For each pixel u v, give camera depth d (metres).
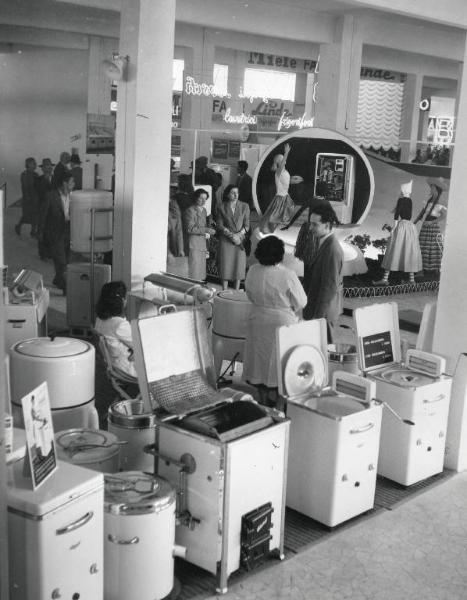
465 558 4.11
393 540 4.26
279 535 3.96
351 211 10.55
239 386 6.07
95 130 13.01
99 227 7.84
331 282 5.98
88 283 7.84
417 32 14.90
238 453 3.58
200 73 15.74
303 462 4.38
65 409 4.55
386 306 5.17
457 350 5.53
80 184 10.50
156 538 3.35
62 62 12.77
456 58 15.81
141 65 7.05
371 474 4.46
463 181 5.39
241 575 3.81
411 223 11.21
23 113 12.26
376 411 4.38
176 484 3.71
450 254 5.52
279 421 3.81
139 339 3.78
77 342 4.79
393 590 3.77
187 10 12.19
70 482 3.02
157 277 6.89
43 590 2.90
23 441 3.23
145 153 7.25
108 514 3.28
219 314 6.41
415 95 19.25
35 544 2.86
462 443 5.22
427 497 4.82
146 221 7.39
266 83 19.88
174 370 3.94
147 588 3.38
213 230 10.49
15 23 12.32
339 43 13.86
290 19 13.27
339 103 14.08
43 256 9.97
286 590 3.71
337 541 4.21
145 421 4.06
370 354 5.06
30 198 10.09
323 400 4.43
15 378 4.54
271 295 5.21
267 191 10.63
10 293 6.13
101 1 11.26
